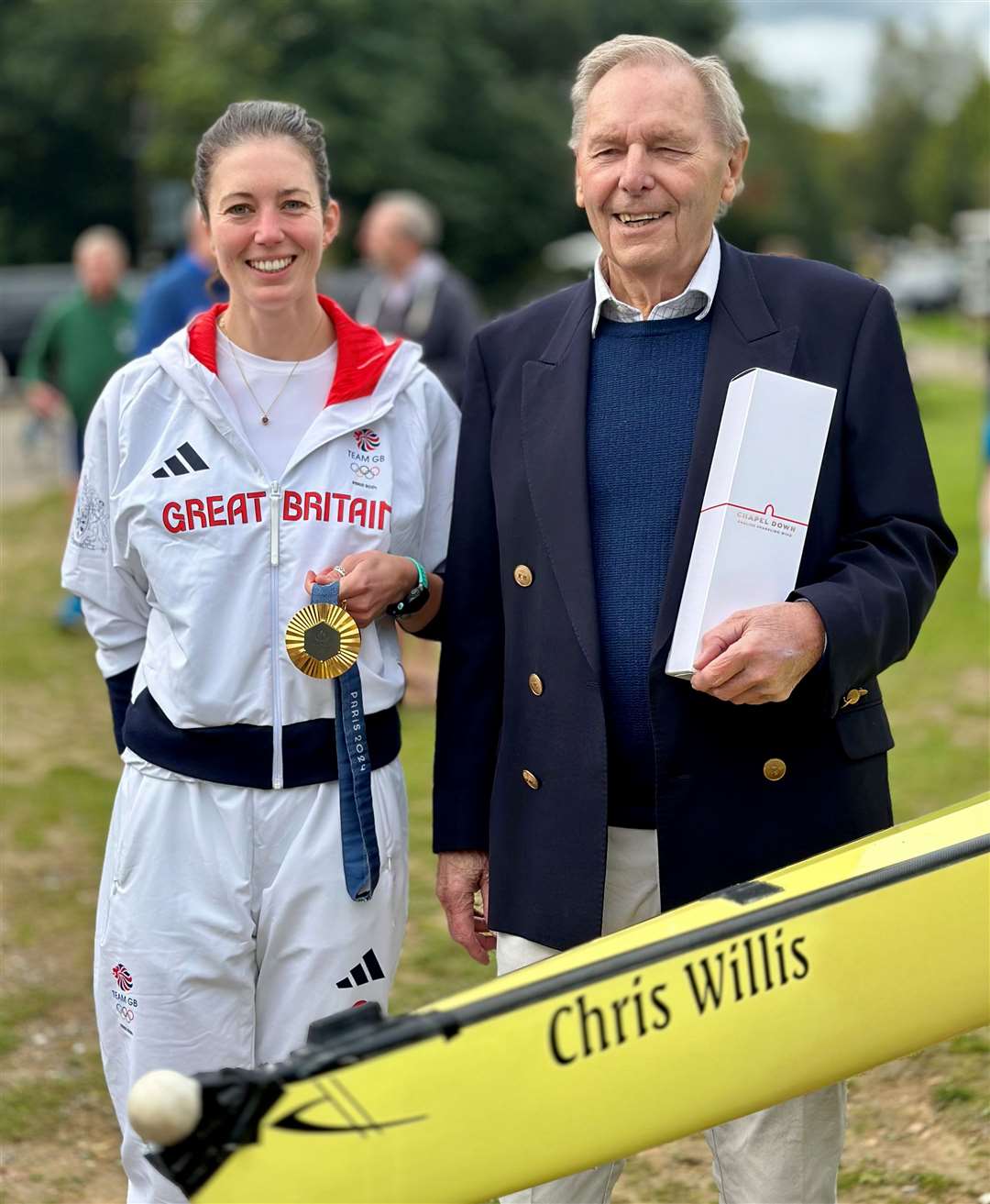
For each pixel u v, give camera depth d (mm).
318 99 32469
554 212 36625
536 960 2439
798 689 2281
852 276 2354
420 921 4469
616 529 2334
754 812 2293
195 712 2432
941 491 12836
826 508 2283
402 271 6551
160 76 33719
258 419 2504
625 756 2344
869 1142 3305
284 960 2488
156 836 2467
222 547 2443
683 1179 3262
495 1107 1954
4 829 5320
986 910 2162
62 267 39969
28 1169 3340
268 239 2418
